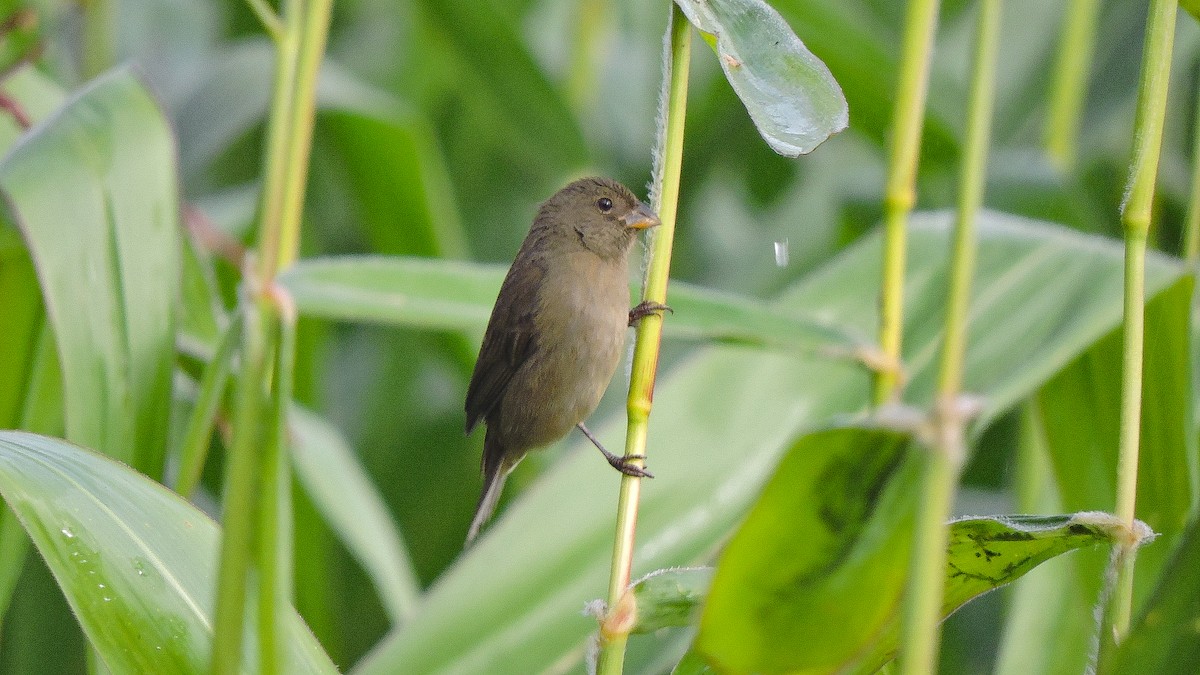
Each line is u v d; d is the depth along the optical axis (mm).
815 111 4488
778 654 4141
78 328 4543
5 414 4582
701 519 4578
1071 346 4562
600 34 4762
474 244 4828
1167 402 4551
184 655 4496
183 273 4609
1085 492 4578
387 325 4781
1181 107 4754
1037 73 4777
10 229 4566
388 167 4695
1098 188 4773
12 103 4598
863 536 3932
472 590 4566
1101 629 4488
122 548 4500
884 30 4797
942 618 4508
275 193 4512
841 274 4613
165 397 4555
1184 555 3967
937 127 4707
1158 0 4488
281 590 4488
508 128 4734
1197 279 4582
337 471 4664
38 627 4617
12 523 4555
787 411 4590
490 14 4703
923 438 3479
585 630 4559
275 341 4496
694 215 4828
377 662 4555
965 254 3568
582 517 4574
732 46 4492
